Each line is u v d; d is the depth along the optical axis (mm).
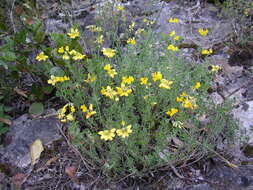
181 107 445
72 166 450
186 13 767
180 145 446
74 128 408
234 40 677
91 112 406
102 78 492
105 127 441
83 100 472
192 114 452
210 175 429
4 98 538
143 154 418
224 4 749
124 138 384
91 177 437
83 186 427
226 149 457
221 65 613
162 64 487
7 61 499
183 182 422
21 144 481
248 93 547
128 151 418
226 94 551
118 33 688
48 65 491
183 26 720
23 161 461
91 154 415
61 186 431
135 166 433
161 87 432
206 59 499
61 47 455
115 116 440
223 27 711
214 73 572
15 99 556
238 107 520
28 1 616
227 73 598
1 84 528
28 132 495
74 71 480
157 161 420
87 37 667
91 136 414
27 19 513
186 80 496
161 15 741
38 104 526
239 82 575
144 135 414
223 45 662
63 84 454
